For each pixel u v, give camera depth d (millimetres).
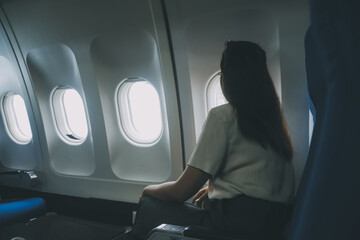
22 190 3711
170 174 2660
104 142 2900
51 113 3236
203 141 1348
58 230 2535
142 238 1566
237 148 1330
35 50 2861
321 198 542
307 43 972
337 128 538
